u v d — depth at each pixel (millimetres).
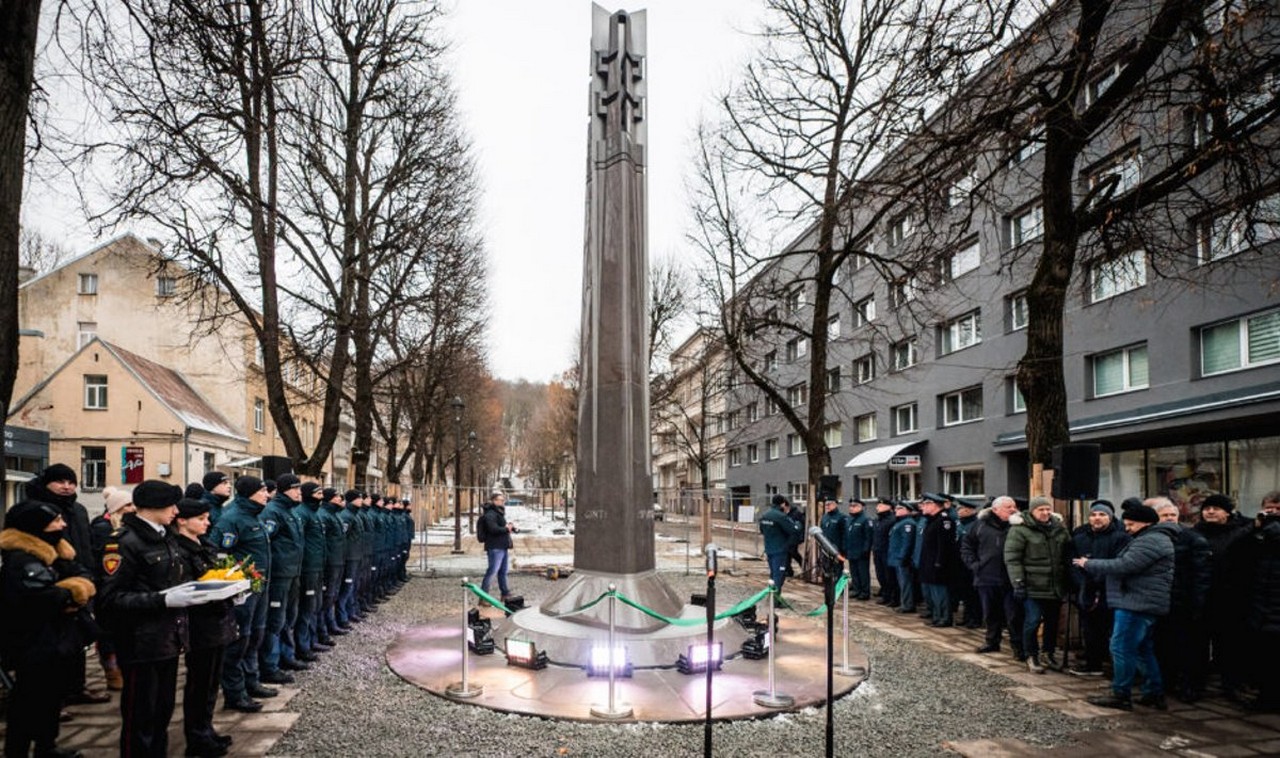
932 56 8711
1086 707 6750
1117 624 6781
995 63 8594
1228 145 7777
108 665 6742
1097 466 8133
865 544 13531
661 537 30906
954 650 9180
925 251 11094
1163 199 10375
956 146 8641
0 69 5625
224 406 32469
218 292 13570
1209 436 16000
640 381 9211
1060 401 9734
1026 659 8570
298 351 14844
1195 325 16219
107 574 4574
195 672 5215
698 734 5832
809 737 5820
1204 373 16250
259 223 12984
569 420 50812
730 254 17203
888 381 30047
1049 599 7957
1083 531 8094
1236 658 7164
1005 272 22172
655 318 33969
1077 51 8039
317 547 8156
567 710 6234
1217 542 7387
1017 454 22891
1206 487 16031
